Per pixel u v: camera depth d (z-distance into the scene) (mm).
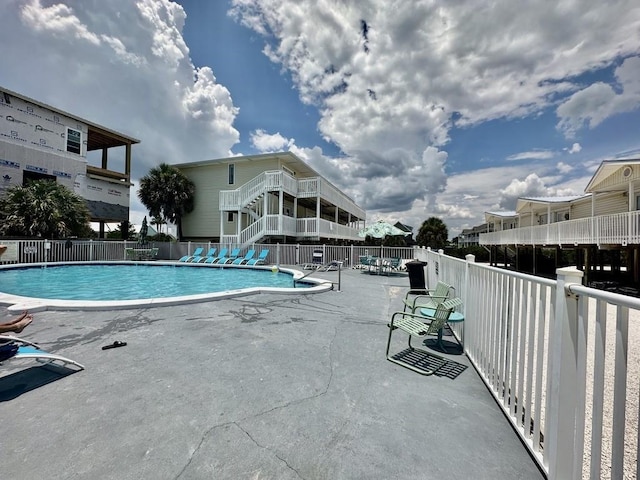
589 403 2684
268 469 1687
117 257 17625
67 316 5039
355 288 8625
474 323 3258
